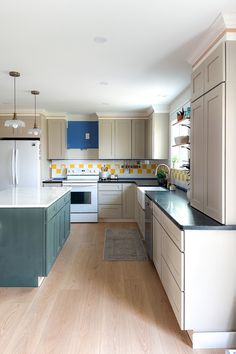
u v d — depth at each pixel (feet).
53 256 10.31
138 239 14.84
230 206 6.41
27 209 9.11
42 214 9.12
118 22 6.89
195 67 8.96
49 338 6.70
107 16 6.60
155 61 9.52
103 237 15.25
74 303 8.38
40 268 9.24
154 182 19.36
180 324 6.56
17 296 8.79
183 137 11.23
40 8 6.25
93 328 7.13
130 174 20.45
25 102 16.05
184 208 8.66
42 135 18.34
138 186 17.28
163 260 8.73
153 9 6.30
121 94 14.20
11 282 9.31
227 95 6.35
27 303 8.35
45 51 8.68
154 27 7.13
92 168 20.52
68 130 20.45
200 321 6.48
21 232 9.17
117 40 7.89
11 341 6.57
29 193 12.11
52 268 11.05
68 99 15.29
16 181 16.99
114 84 12.35
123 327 7.18
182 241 6.39
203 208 7.75
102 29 7.25
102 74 10.94
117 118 19.49
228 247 6.43
